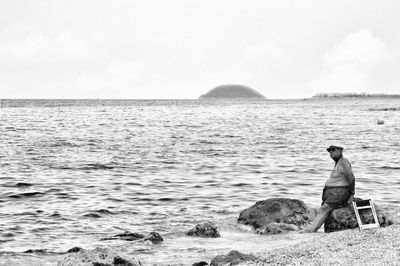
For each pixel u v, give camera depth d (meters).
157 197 27.56
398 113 146.88
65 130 79.06
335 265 11.51
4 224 21.45
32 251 15.50
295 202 18.27
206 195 28.12
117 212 23.94
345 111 167.88
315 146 54.69
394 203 25.08
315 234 16.23
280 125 92.44
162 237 16.67
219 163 41.50
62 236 19.50
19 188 30.11
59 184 31.52
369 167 38.38
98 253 12.91
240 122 103.19
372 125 91.94
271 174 35.56
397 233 13.77
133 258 13.09
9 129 79.69
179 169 38.25
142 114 146.12
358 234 14.25
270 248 14.88
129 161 42.69
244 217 18.33
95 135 69.81
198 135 70.00
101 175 35.25
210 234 16.75
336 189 16.44
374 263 11.38
